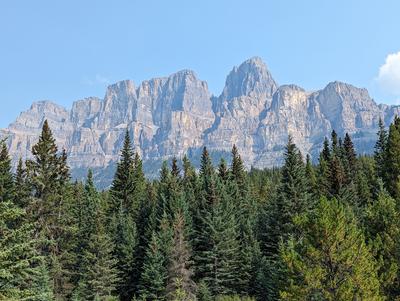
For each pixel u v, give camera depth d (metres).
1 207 17.12
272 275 46.75
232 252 55.97
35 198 50.25
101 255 52.75
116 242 61.66
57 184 54.12
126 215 72.00
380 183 41.47
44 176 51.66
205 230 58.97
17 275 17.83
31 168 52.19
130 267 58.72
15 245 16.77
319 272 24.25
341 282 24.70
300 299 24.47
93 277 51.47
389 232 28.88
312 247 25.19
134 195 77.81
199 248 60.88
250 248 56.34
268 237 57.34
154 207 68.19
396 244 27.95
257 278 52.31
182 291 49.03
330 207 25.97
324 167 84.12
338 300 23.73
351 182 69.25
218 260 56.78
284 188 58.12
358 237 25.91
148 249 56.00
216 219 58.22
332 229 24.91
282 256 26.48
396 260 27.62
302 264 25.02
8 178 55.44
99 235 53.56
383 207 30.39
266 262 53.00
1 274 16.02
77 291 50.06
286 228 53.78
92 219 62.09
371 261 25.80
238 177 87.31
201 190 72.75
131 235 60.88
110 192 79.00
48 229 49.53
